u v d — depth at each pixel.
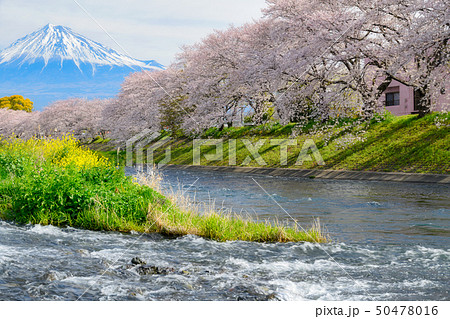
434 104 26.98
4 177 15.28
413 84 26.66
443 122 27.02
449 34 22.23
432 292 6.21
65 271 6.88
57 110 73.50
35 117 80.19
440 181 21.31
